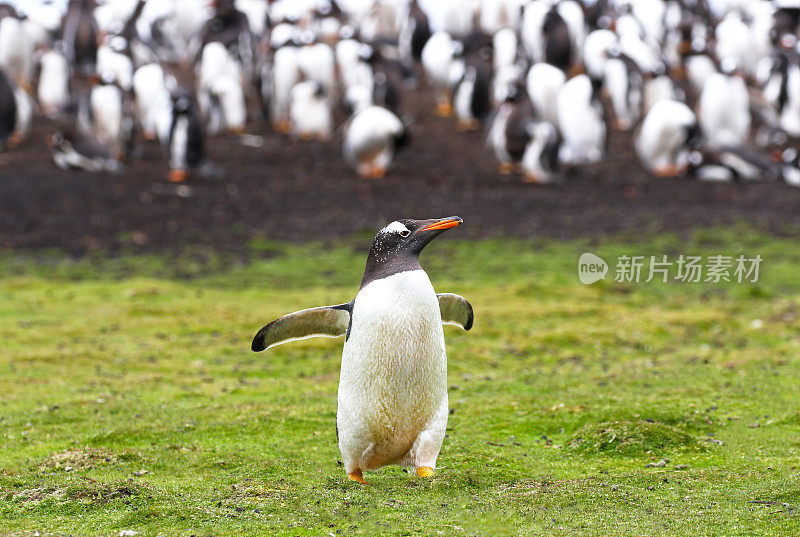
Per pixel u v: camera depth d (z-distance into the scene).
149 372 10.62
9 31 32.22
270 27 41.81
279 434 8.00
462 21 41.66
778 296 14.85
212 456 7.32
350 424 6.38
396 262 6.20
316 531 5.63
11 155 25.16
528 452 7.44
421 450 6.48
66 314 13.55
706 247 17.91
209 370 10.73
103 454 7.28
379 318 6.12
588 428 7.74
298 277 16.19
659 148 24.75
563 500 6.13
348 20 44.84
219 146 27.56
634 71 30.38
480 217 20.36
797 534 5.44
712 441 7.48
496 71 32.72
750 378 9.68
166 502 6.15
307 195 22.08
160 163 25.12
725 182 24.08
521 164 24.91
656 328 12.54
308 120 29.08
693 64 33.41
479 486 6.53
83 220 19.50
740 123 28.27
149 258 17.36
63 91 31.50
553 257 17.39
